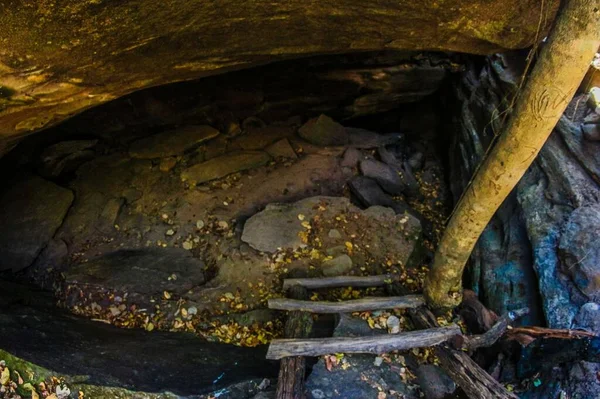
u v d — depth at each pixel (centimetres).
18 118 371
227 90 746
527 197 507
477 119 698
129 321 520
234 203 655
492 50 446
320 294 538
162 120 725
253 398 387
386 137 806
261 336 505
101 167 688
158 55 365
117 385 388
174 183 675
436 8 374
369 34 407
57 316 492
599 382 341
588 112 490
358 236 606
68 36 302
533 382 391
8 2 269
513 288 470
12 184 644
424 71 796
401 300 492
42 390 383
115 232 620
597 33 288
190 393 390
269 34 384
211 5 327
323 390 402
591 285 389
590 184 450
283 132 778
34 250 585
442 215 720
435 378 428
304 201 638
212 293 546
